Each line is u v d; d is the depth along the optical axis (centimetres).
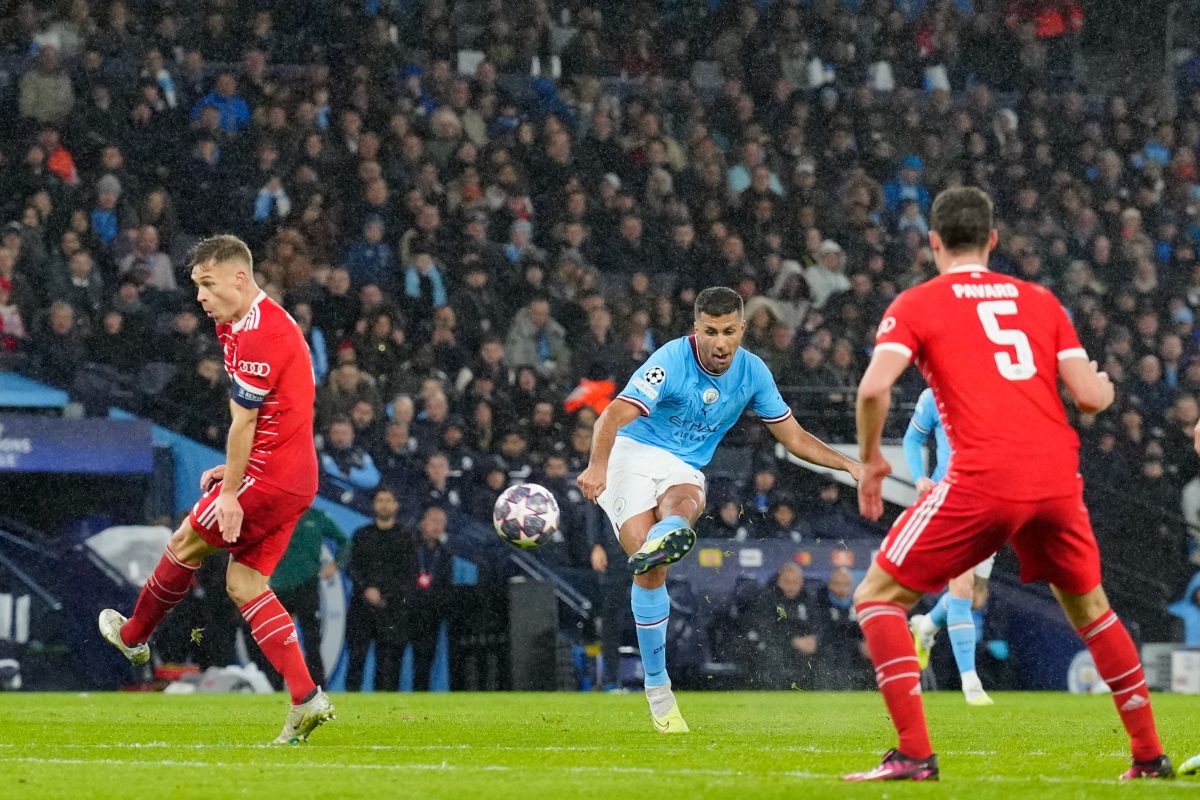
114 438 3688
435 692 3666
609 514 1903
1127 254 5541
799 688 3884
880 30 5922
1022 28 6016
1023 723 2230
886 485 4419
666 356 1838
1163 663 4259
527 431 4228
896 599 1162
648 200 5159
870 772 1152
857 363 4906
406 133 4941
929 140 5662
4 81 4747
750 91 5666
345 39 5206
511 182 4984
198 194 4672
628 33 5681
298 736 1603
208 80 4956
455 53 5503
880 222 5469
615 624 3881
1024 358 1159
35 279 4116
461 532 3925
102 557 3625
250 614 1600
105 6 4972
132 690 3497
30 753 1484
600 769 1281
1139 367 5034
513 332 4581
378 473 3903
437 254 4731
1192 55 6106
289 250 4416
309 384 1590
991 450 1132
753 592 3906
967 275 1188
